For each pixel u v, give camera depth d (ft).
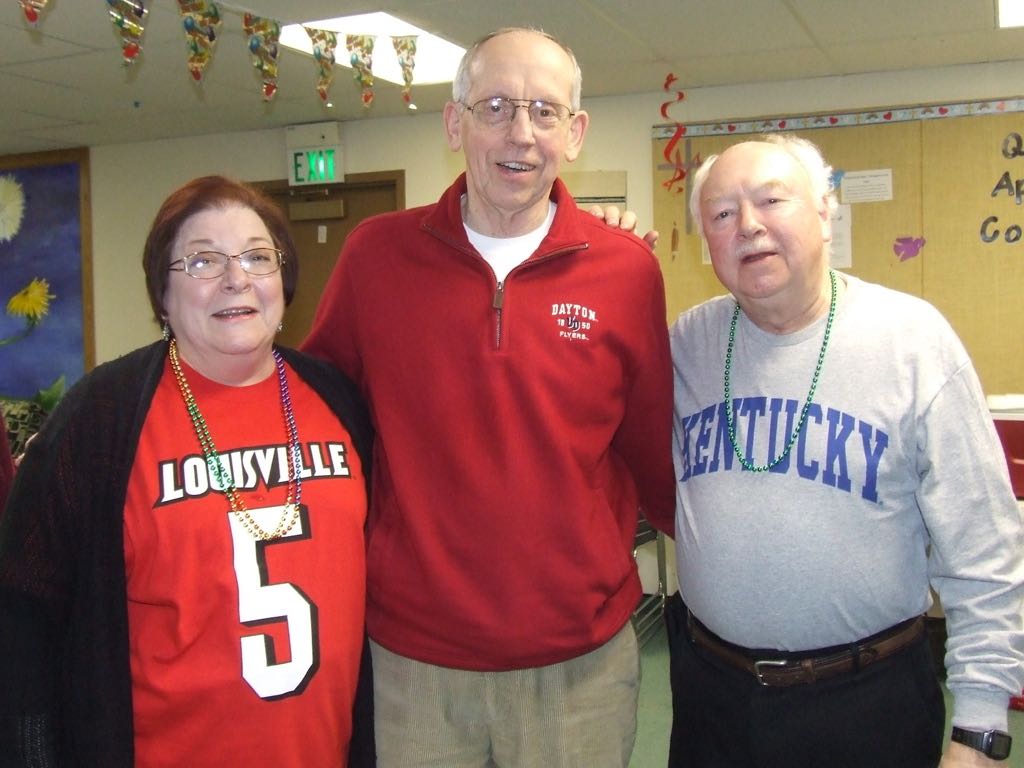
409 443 4.86
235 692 4.00
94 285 18.62
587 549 4.82
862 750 4.49
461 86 4.93
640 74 13.53
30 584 3.98
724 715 4.77
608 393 5.01
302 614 4.15
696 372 5.15
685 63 12.91
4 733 3.94
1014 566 4.30
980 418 4.36
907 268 13.65
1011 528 4.33
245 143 17.35
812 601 4.45
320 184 16.80
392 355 4.95
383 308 5.03
